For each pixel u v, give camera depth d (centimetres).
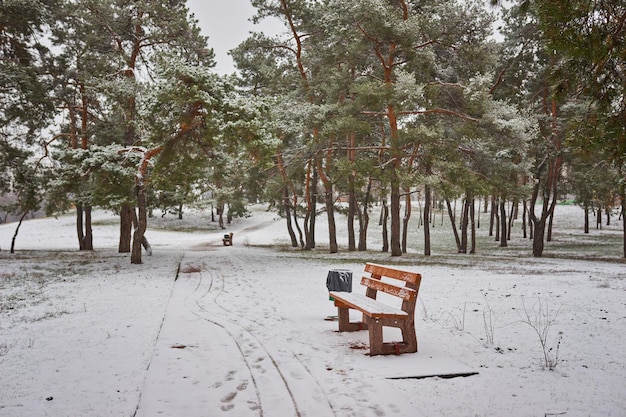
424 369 477
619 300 911
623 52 419
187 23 2227
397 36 2027
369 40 2141
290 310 835
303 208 3556
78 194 2497
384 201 3247
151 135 1766
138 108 2058
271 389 421
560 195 4088
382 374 462
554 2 421
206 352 544
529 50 2509
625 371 473
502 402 390
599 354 536
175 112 1705
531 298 942
